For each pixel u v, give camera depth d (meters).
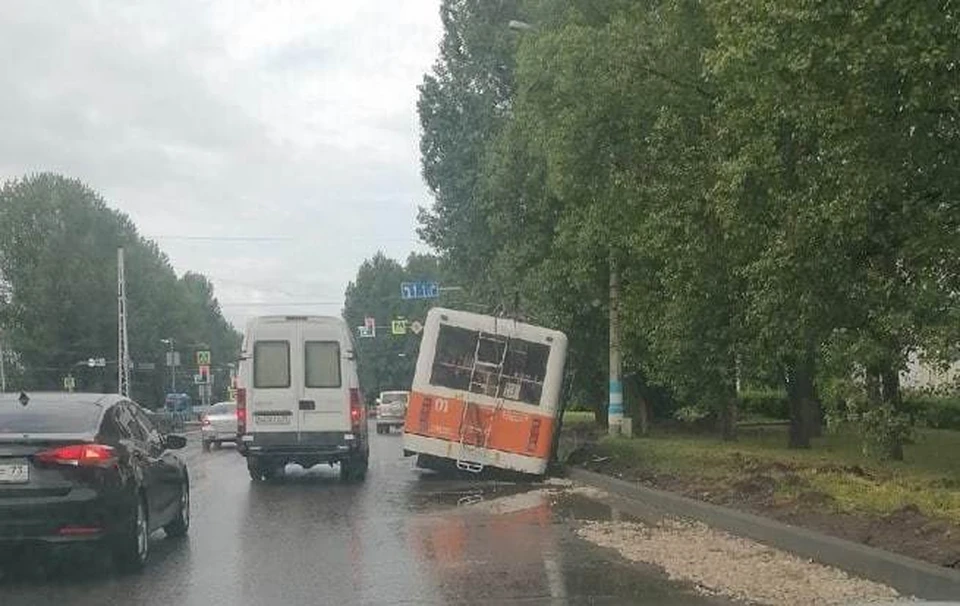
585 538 11.82
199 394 110.88
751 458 18.22
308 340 19.11
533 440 18.73
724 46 11.29
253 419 18.92
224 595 8.93
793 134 12.84
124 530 9.76
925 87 10.48
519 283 26.97
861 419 14.84
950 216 12.25
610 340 24.73
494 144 29.83
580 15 19.22
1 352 72.69
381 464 24.23
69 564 10.52
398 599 8.63
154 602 8.68
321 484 19.20
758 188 13.58
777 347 16.34
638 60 16.86
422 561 10.47
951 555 8.99
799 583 9.06
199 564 10.52
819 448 22.14
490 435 18.77
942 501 11.93
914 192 12.35
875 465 17.16
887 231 12.93
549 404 18.83
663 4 16.95
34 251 77.50
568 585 9.11
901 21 9.75
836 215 12.20
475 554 10.83
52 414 10.12
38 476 9.35
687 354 18.98
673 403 34.22
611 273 22.47
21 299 76.62
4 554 10.39
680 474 16.83
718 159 15.06
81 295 76.88
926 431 28.86
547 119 19.47
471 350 18.98
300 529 13.04
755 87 11.45
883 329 13.46
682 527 12.60
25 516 9.23
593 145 18.27
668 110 16.69
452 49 37.94
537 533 12.30
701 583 9.14
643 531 12.30
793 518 11.75
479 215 35.25
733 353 18.52
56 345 75.88
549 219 25.56
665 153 16.83
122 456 10.00
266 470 20.25
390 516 14.21
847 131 11.37
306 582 9.46
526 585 9.13
